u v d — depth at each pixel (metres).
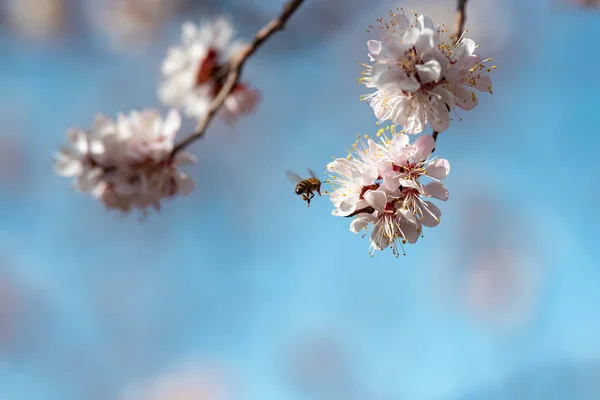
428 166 1.10
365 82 1.10
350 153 1.10
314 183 1.16
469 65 1.10
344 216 1.10
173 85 1.34
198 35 1.34
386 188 1.09
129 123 1.22
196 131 1.22
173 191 1.22
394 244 1.10
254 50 1.23
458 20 1.13
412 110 1.09
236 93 1.34
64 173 1.22
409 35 1.09
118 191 1.21
